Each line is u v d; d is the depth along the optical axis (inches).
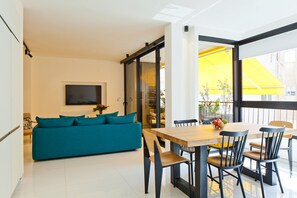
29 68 257.0
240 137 86.8
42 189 104.1
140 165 140.9
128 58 273.7
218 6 126.6
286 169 130.7
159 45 198.2
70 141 155.6
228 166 86.1
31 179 116.6
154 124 219.9
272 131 90.9
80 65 295.6
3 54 80.0
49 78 280.2
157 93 202.5
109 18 145.6
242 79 185.3
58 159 154.3
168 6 127.5
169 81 156.7
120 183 111.5
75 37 189.9
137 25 159.3
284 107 148.6
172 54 154.3
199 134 93.0
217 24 157.9
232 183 110.8
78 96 298.4
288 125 121.6
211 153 146.1
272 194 98.0
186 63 163.5
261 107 165.8
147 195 98.0
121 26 161.5
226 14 139.0
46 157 149.3
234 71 186.7
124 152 174.4
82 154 159.5
